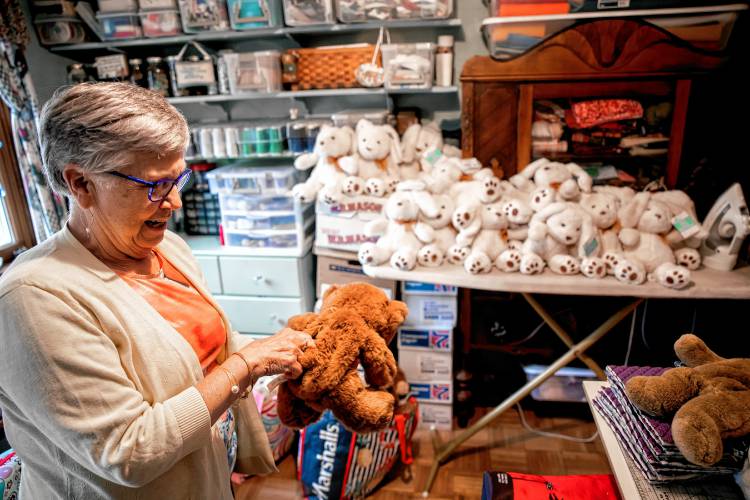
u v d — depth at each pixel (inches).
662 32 78.0
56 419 29.1
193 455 37.0
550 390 93.5
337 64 94.6
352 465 76.2
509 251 79.4
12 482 52.0
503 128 86.4
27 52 97.8
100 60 99.8
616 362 93.0
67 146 30.2
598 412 47.8
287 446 89.0
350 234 95.0
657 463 38.7
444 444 89.1
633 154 85.4
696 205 86.7
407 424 82.5
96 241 34.7
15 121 91.5
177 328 38.2
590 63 80.8
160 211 34.5
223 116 113.4
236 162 114.7
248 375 36.0
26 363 29.0
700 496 38.4
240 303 106.3
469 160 86.3
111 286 33.6
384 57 90.8
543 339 95.9
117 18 97.1
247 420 48.4
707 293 69.7
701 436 35.0
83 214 34.2
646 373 45.1
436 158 89.3
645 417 40.3
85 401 29.5
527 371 94.7
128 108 30.3
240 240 105.0
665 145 84.5
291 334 41.0
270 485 83.0
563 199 80.3
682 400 38.7
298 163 94.3
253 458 49.7
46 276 30.5
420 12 88.8
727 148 82.8
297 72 96.2
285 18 92.4
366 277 96.7
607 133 85.4
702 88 80.3
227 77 99.1
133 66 101.1
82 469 33.2
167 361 34.4
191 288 41.9
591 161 90.4
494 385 100.0
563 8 80.8
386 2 88.9
